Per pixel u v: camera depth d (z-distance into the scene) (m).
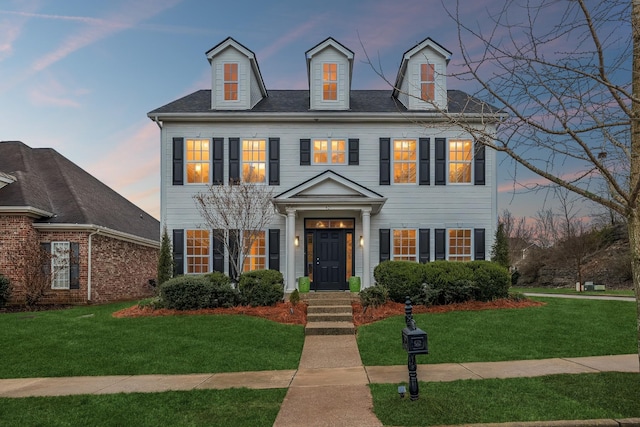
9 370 7.57
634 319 10.65
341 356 8.32
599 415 4.78
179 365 7.73
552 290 25.97
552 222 33.38
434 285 12.63
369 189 15.95
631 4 4.64
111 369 7.57
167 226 15.70
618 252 31.17
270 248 15.75
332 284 15.82
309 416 5.04
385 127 16.16
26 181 17.41
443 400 5.33
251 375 7.12
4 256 15.69
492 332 9.53
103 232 17.33
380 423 4.75
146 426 4.82
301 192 14.93
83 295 16.36
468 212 15.98
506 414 4.85
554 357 7.78
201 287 12.33
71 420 5.05
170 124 16.02
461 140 16.12
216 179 15.87
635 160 4.92
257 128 16.09
